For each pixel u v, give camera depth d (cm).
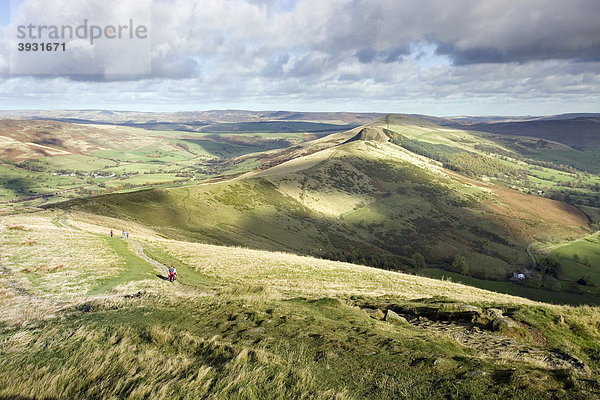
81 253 4191
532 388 933
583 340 1770
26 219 6481
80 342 1509
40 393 1101
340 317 1881
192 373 1139
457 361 1152
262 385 1024
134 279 3328
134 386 1084
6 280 2956
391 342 1349
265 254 5925
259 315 1797
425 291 3791
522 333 1739
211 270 4156
